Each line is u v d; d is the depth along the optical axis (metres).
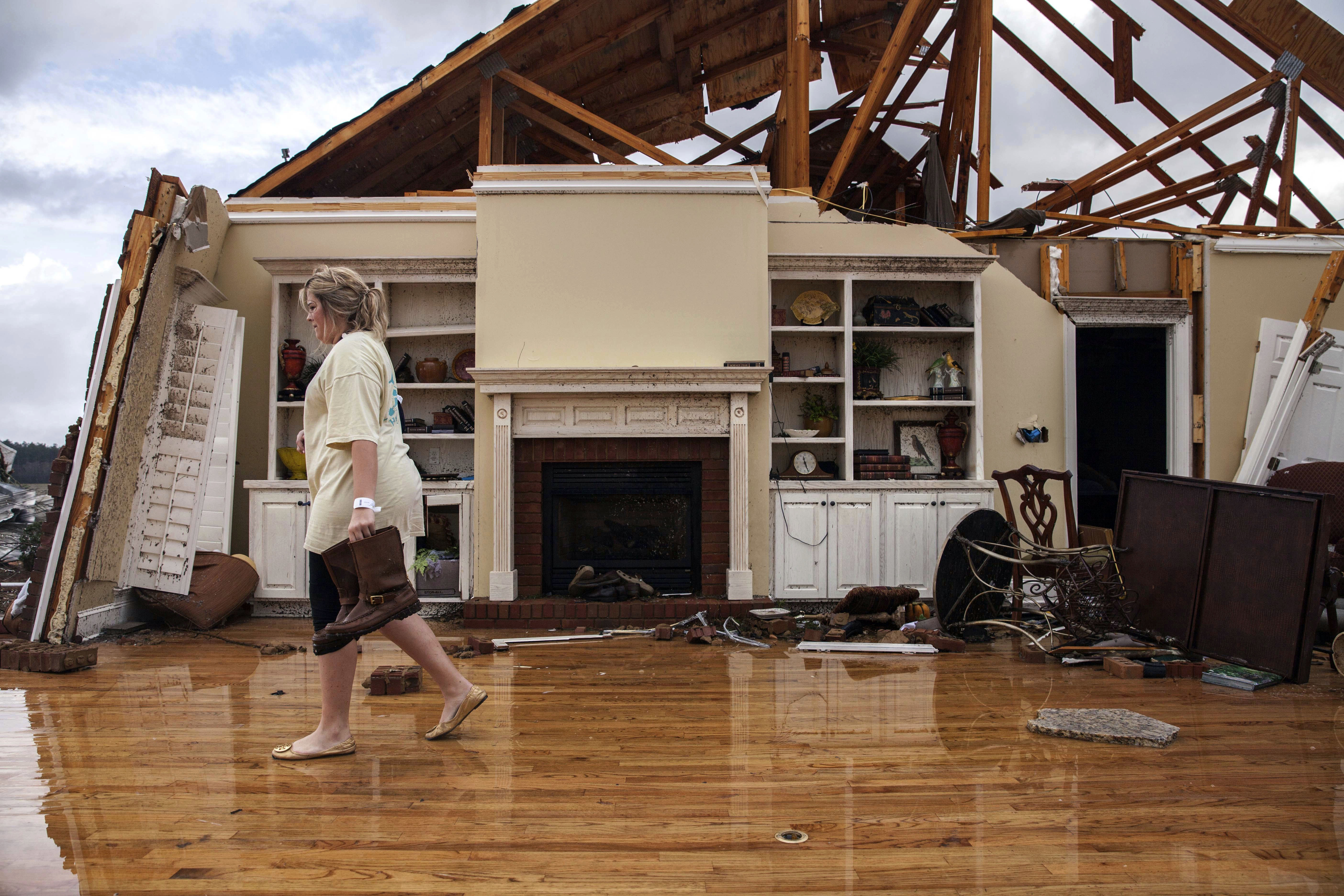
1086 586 4.34
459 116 8.29
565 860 1.86
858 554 5.70
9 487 8.64
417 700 3.37
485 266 5.53
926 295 6.43
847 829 2.05
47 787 2.32
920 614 5.18
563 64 8.04
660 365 5.55
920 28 7.05
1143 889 1.73
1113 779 2.43
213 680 3.74
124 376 4.75
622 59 8.88
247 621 5.40
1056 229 9.02
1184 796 2.29
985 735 2.88
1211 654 4.08
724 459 5.61
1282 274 6.50
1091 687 3.66
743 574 5.41
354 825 2.06
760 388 5.46
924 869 1.83
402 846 1.94
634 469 5.62
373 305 2.72
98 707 3.25
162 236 4.92
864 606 5.08
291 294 6.06
